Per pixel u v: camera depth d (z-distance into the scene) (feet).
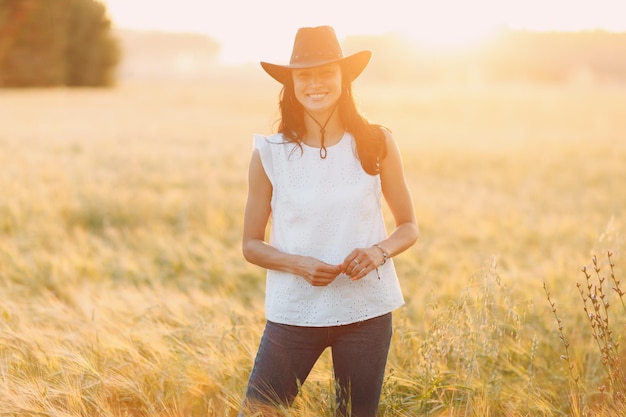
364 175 8.32
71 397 9.25
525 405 10.05
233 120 112.06
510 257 21.40
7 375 9.77
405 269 19.75
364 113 8.58
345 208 8.21
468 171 56.39
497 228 28.35
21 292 17.08
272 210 8.55
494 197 39.24
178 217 30.40
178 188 38.29
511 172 55.47
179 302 14.56
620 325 13.04
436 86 254.06
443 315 10.53
